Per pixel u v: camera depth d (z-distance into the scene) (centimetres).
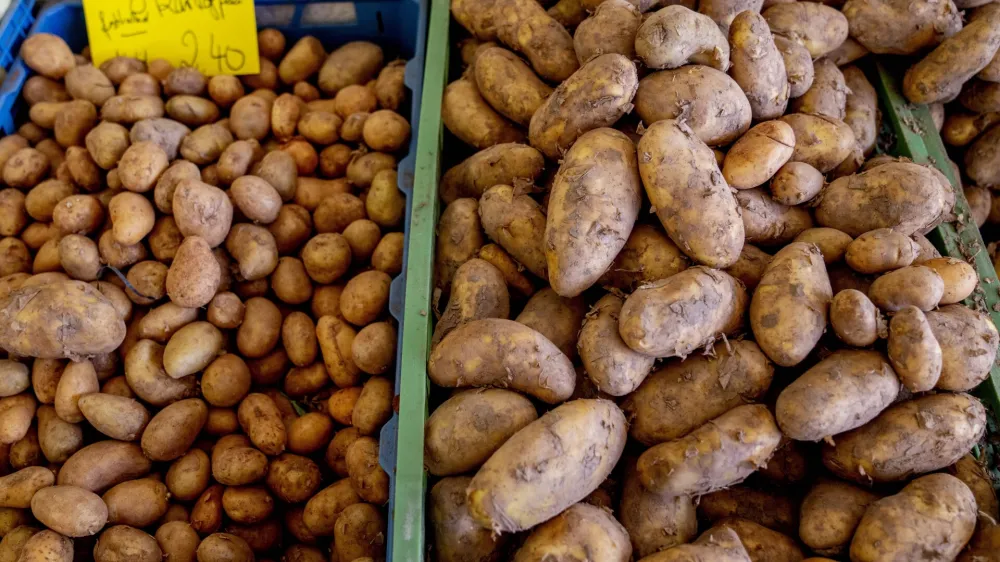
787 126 101
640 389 96
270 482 118
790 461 95
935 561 81
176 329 127
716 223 93
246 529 116
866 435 88
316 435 122
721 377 92
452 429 91
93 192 144
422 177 119
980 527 85
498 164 117
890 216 104
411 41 170
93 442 122
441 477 95
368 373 123
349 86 159
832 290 100
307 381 132
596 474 86
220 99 156
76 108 147
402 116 156
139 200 130
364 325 128
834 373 86
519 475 81
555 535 83
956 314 94
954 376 90
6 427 118
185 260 122
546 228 99
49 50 155
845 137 111
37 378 121
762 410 88
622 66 102
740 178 100
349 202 142
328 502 112
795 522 94
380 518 108
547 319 104
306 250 134
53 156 151
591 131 103
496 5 131
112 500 112
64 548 105
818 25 124
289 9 166
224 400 124
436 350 98
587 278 96
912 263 97
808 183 104
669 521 89
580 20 130
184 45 161
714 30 104
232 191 133
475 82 130
